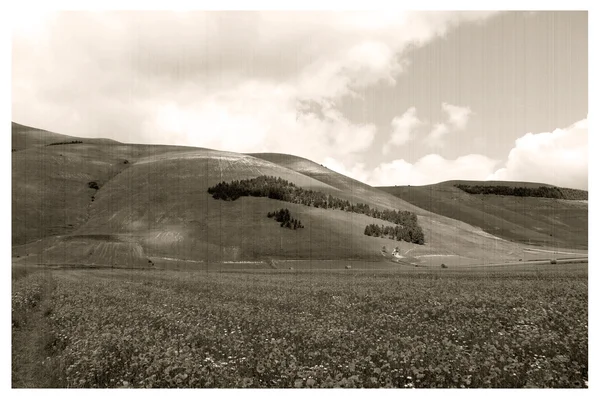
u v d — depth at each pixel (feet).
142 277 220.43
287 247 524.11
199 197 633.20
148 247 508.94
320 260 495.00
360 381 44.83
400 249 565.53
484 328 66.95
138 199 642.22
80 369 53.21
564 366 47.70
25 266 327.06
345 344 56.59
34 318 92.79
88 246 442.09
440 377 44.98
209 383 46.78
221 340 63.26
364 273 284.41
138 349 57.77
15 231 569.64
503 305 90.84
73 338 65.92
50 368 57.67
